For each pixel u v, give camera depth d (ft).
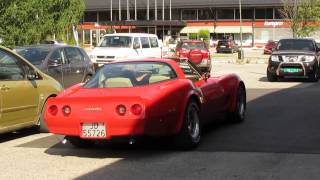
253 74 90.99
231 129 34.30
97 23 275.39
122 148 29.25
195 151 27.96
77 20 97.50
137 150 28.63
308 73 71.51
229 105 35.37
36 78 33.81
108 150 28.81
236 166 24.45
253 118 38.70
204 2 280.31
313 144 29.09
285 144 29.22
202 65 92.07
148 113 25.36
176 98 27.02
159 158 26.50
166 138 28.48
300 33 206.80
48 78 35.22
